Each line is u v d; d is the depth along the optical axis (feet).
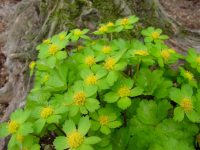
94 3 0.75
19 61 0.83
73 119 0.45
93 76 0.48
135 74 0.51
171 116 0.54
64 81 0.50
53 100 0.48
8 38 0.98
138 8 0.80
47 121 0.45
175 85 0.55
